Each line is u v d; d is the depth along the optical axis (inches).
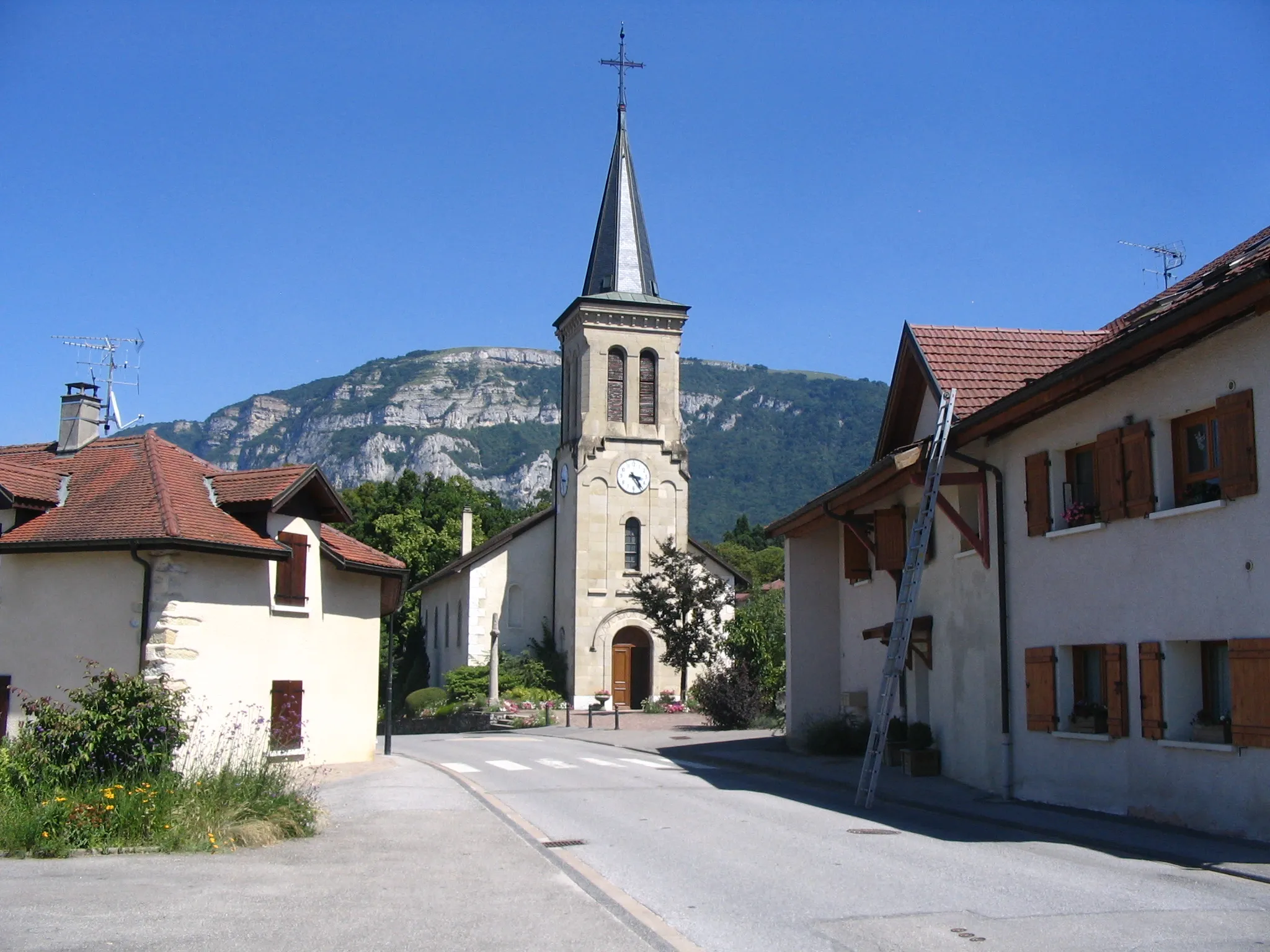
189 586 813.9
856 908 383.6
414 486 3186.5
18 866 464.1
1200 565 545.6
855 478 843.4
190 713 798.5
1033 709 680.4
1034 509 687.1
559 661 2038.6
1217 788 531.5
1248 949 322.7
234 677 848.9
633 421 2038.6
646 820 626.8
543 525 2146.9
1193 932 344.5
